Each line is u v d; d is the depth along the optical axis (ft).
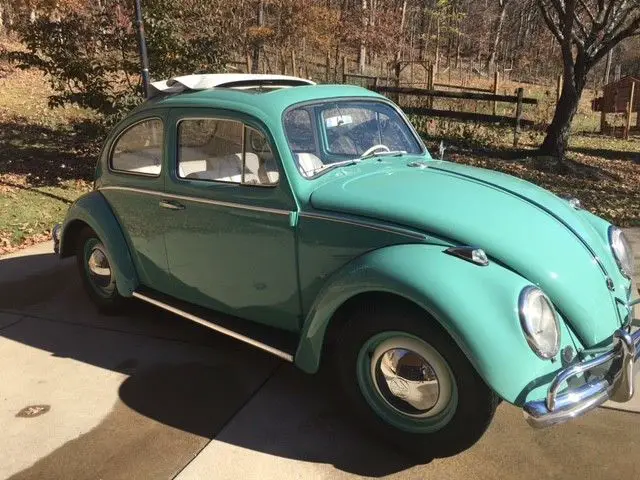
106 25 28.45
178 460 9.70
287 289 10.84
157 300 13.25
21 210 23.93
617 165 38.50
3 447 10.12
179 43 28.37
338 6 94.58
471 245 8.97
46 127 38.11
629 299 10.45
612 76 129.70
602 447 9.73
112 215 14.06
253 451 9.88
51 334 14.30
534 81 106.73
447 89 66.33
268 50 74.28
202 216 11.69
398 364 9.30
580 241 10.00
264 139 10.61
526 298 8.24
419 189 10.36
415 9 118.62
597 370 9.04
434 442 9.26
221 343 13.70
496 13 141.90
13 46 64.90
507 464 9.40
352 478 9.21
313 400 11.32
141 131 12.91
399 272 8.70
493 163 35.86
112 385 11.97
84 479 9.32
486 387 8.54
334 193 10.24
